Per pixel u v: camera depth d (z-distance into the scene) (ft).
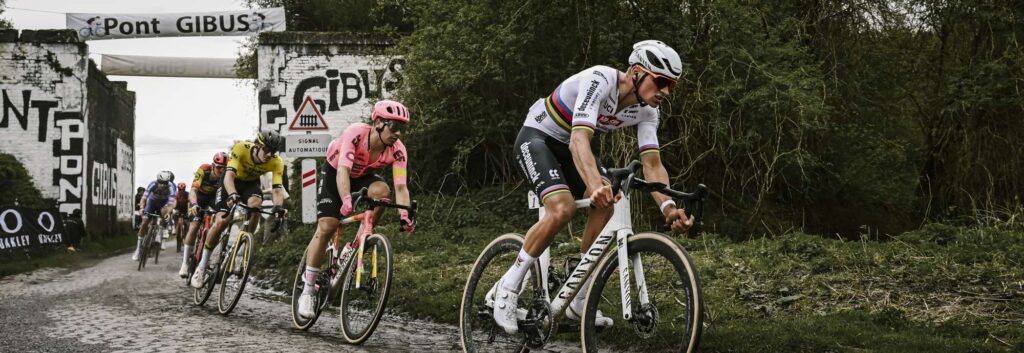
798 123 34.83
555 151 12.18
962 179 40.93
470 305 13.64
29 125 60.23
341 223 17.75
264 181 35.53
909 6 39.78
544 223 11.73
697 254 24.44
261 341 15.69
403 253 31.22
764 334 14.58
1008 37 36.86
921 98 42.86
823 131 37.73
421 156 42.52
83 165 60.75
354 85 55.16
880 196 42.37
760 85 34.53
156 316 19.61
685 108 35.53
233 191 22.33
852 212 42.16
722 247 25.36
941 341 13.98
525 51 36.99
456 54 38.19
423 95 40.50
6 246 42.27
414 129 39.04
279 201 23.81
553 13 35.78
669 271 11.52
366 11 60.64
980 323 15.65
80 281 31.32
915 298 17.85
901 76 42.50
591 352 11.27
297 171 47.91
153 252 41.24
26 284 30.35
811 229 39.50
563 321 12.32
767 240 25.86
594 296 11.39
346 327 16.22
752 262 22.07
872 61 41.73
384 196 17.02
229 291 20.45
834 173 38.34
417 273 25.44
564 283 11.99
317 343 15.74
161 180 40.55
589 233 12.24
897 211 43.83
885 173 43.32
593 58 36.42
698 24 35.29
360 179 17.66
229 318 19.56
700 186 10.09
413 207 16.46
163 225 42.32
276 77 54.95
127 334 16.48
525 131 12.21
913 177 44.16
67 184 60.39
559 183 11.62
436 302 20.18
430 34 39.78
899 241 24.40
